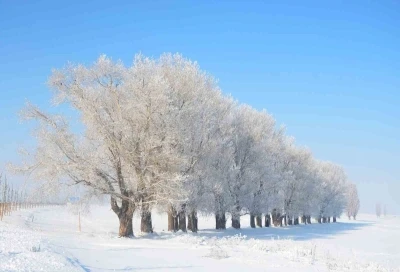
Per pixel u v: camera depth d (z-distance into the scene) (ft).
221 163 137.69
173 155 98.48
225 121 140.56
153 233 106.73
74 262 40.83
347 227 251.80
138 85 98.58
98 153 97.14
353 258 75.87
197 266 49.85
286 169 223.92
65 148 95.91
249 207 163.32
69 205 98.73
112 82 101.45
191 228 134.00
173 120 100.53
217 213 144.36
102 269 40.73
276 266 54.85
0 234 57.88
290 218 249.96
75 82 99.55
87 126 99.25
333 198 314.14
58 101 98.07
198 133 112.47
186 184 109.81
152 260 52.85
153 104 95.55
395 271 58.75
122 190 99.91
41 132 95.35
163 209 105.70
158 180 97.04
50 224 143.43
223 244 81.61
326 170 321.32
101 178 98.78
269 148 181.47
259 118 172.65
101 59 100.12
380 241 146.72
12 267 31.63
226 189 143.13
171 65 114.11
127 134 95.40
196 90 112.88
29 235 62.44
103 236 94.68
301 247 80.02
